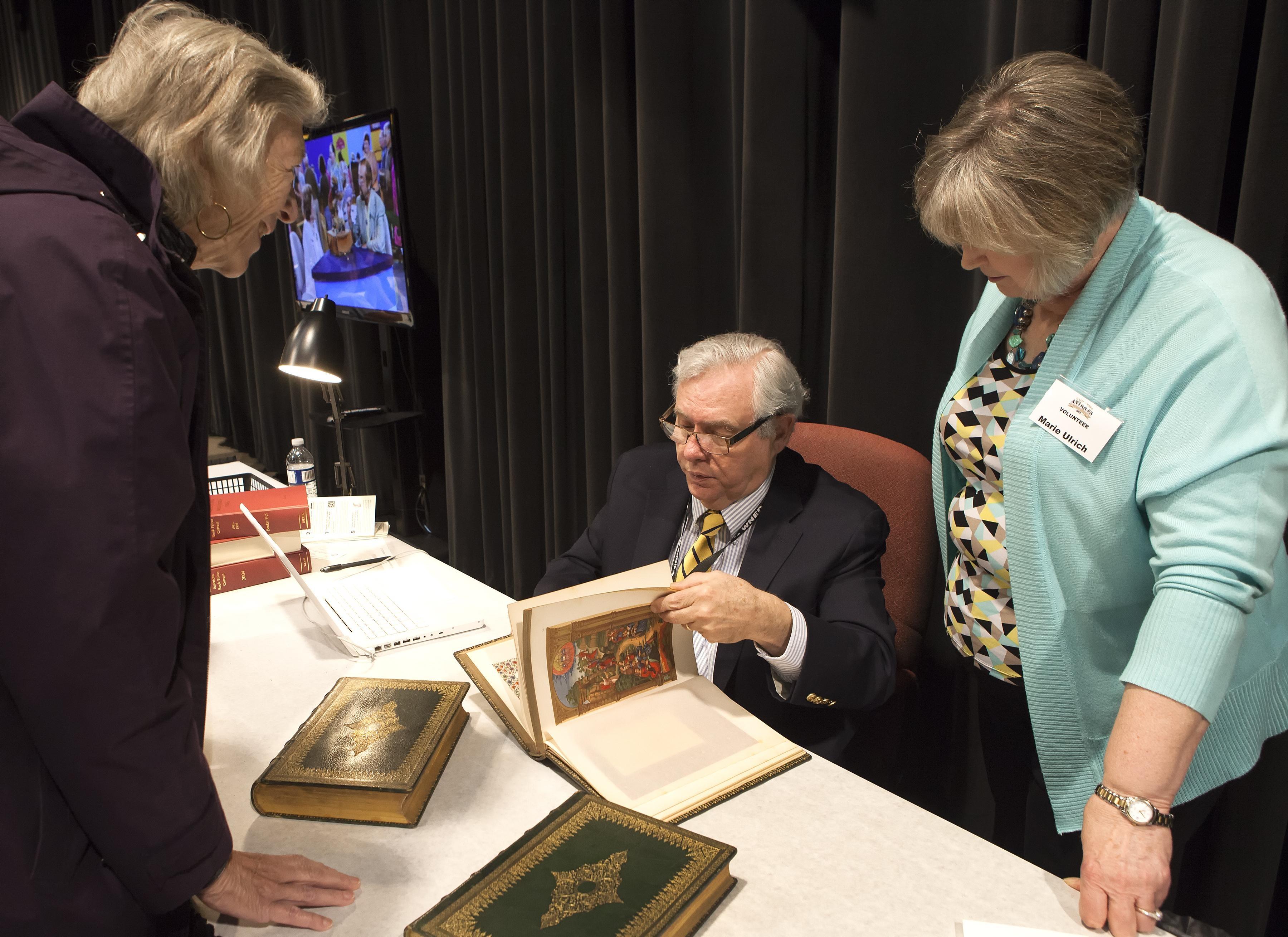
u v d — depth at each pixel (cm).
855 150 173
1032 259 87
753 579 133
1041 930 73
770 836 86
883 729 140
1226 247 90
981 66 166
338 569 162
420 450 373
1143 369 90
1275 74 119
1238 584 79
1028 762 125
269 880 76
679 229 218
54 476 58
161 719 65
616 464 161
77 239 61
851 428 172
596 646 105
